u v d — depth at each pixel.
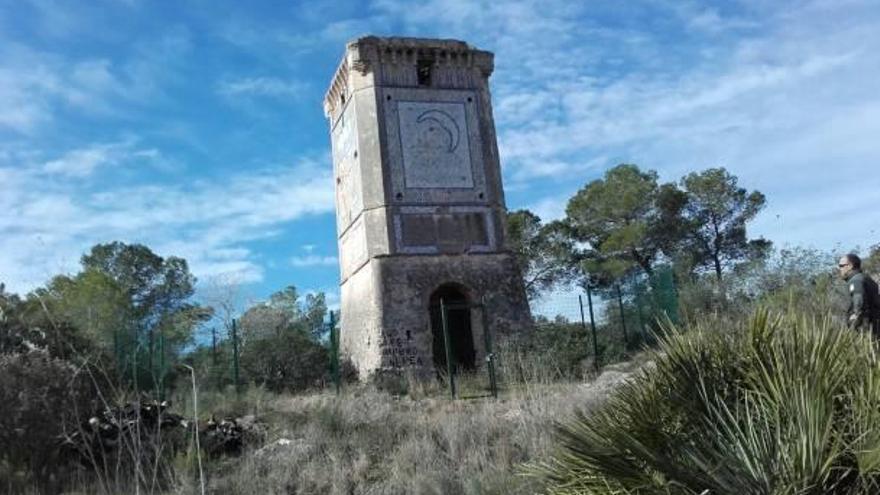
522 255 56.88
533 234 57.75
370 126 36.84
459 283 35.88
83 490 11.94
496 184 37.97
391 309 34.62
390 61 37.59
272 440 16.41
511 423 14.87
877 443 5.00
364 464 14.27
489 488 10.84
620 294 27.89
